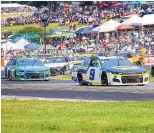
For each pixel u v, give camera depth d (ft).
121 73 126.21
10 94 110.32
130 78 125.90
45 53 289.33
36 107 77.25
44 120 62.18
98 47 294.66
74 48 297.53
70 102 85.61
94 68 132.16
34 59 170.40
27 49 301.84
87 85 134.51
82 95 103.35
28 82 156.87
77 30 322.96
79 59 226.38
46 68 166.71
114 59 131.23
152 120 60.75
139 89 114.42
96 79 130.93
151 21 282.77
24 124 58.54
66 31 339.36
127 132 52.75
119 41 296.30
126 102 83.46
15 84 146.61
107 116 65.21
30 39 334.65
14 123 59.41
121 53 215.31
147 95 99.55
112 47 286.46
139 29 302.66
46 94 108.37
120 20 328.49
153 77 166.71
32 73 164.04
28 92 115.24
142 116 64.64
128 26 292.61
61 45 311.88
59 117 65.16
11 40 315.99
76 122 59.77
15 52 298.15
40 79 164.66
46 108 75.56
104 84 128.67
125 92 107.65
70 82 154.51
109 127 55.67
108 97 97.30
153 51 256.11
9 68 169.37
